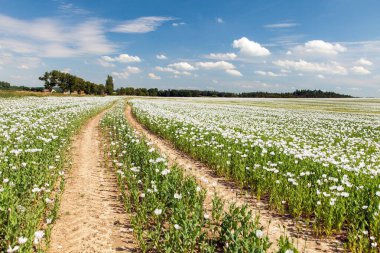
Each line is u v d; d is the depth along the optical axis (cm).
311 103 8275
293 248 449
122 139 1518
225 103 7406
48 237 548
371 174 939
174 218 571
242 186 907
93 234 596
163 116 2473
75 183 905
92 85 12162
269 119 3139
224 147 1305
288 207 772
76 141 1638
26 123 1775
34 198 684
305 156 1112
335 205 652
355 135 2205
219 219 657
